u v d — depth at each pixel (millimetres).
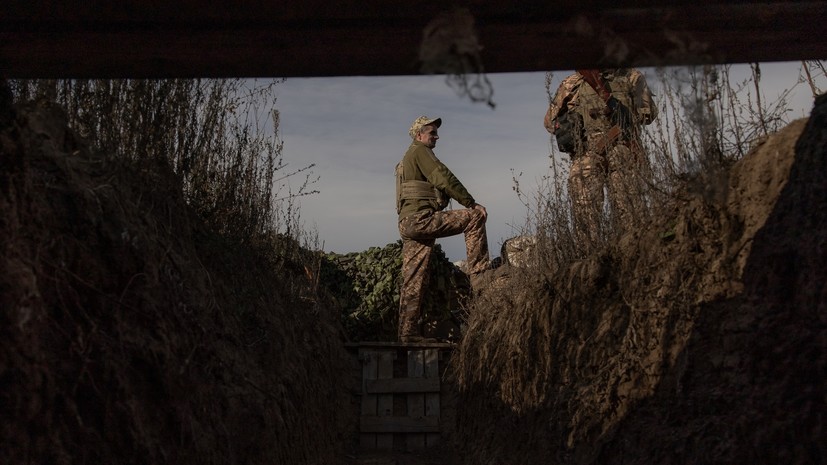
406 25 2150
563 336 4688
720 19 2154
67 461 2404
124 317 2918
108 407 2646
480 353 6512
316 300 7254
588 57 2250
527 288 5645
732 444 2732
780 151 3066
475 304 7328
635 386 3625
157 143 4320
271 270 6012
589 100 5410
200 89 5008
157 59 2285
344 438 7012
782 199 2957
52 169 2855
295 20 2148
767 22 2166
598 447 3680
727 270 3186
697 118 2322
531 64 2281
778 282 2828
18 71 2357
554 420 4312
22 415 2307
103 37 2209
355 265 8906
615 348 4031
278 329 5223
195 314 3662
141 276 3119
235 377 3996
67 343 2576
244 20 2148
